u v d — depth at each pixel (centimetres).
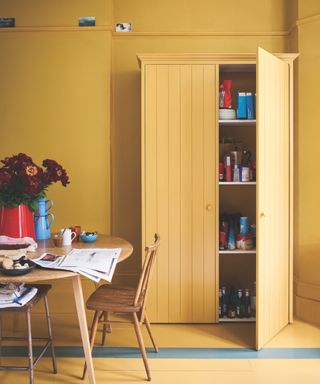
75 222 362
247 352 281
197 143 327
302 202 347
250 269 375
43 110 359
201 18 373
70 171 361
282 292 319
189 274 330
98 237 305
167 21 374
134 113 376
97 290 283
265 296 291
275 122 305
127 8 374
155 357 274
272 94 301
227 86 334
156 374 251
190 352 281
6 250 239
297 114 350
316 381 241
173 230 329
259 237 282
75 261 222
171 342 297
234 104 370
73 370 256
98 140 360
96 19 357
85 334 228
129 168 378
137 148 378
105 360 270
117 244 276
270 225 298
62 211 362
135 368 258
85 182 361
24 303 222
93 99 358
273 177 303
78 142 360
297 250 353
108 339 303
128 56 375
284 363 265
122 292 278
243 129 370
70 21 356
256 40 373
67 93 358
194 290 330
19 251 235
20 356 274
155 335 310
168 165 328
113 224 378
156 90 326
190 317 331
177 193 329
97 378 246
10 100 358
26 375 251
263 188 288
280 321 316
